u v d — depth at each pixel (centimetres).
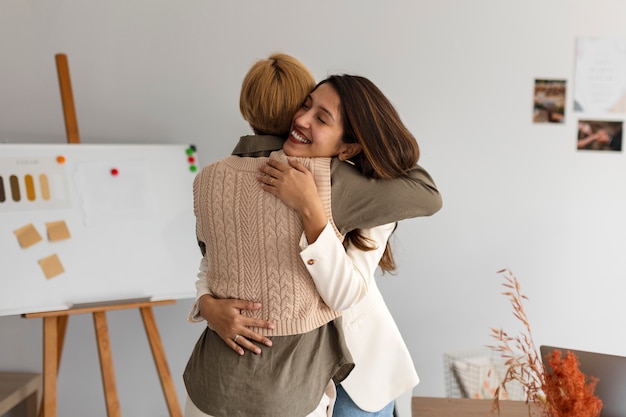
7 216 264
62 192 271
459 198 316
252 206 146
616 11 311
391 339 185
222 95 309
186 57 307
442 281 319
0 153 268
